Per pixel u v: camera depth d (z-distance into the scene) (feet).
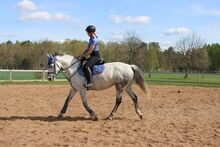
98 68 38.04
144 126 34.96
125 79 38.65
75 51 239.91
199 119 40.11
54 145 26.37
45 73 108.88
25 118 38.91
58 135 29.89
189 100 58.80
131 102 54.70
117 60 212.64
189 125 35.88
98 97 62.03
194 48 224.12
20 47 252.01
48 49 228.84
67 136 29.53
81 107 48.62
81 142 27.50
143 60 213.05
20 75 138.72
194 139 29.40
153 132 31.94
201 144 27.78
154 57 261.03
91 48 37.63
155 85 99.30
